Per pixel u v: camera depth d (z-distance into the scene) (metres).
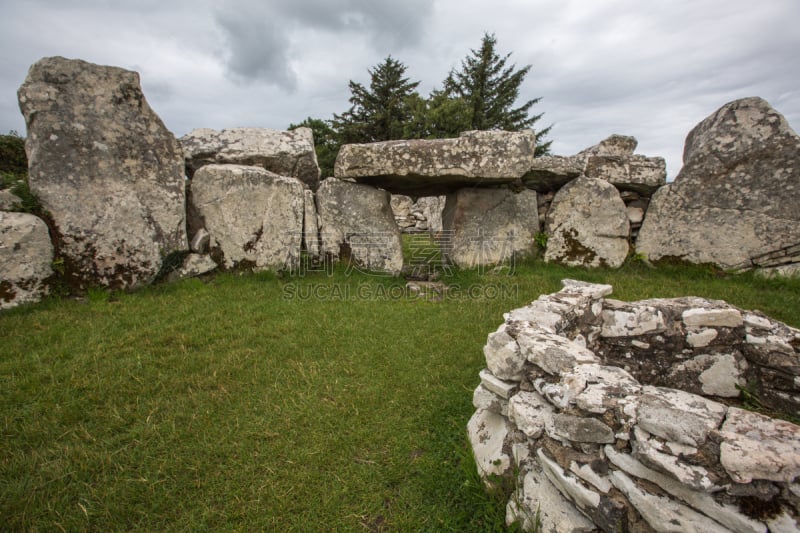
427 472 2.04
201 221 5.45
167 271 5.11
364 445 2.25
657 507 1.26
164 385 2.77
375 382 2.90
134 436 2.27
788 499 1.10
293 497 1.91
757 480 1.13
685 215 5.56
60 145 4.47
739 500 1.16
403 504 1.88
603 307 2.79
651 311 2.60
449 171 5.68
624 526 1.34
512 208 6.50
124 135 4.80
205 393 2.70
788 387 2.29
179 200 5.16
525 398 1.78
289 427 2.38
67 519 1.76
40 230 4.19
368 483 1.99
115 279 4.67
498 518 1.72
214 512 1.81
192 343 3.40
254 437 2.29
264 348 3.37
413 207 14.21
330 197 6.14
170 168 5.10
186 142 6.05
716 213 5.34
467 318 4.15
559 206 6.29
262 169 5.63
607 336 2.77
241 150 6.14
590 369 1.62
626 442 1.38
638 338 2.67
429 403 2.63
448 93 25.11
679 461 1.23
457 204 6.44
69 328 3.57
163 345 3.35
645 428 1.33
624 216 5.92
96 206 4.60
